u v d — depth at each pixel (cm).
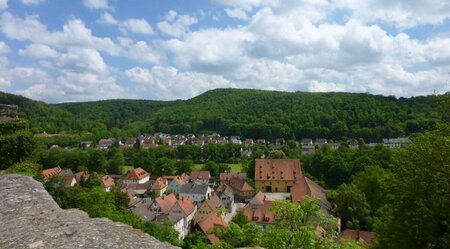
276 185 9762
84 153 14338
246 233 1396
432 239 1997
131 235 912
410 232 2061
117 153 14800
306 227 1273
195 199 9712
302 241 1256
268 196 9206
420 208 2062
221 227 1530
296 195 7006
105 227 955
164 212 7569
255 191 9975
